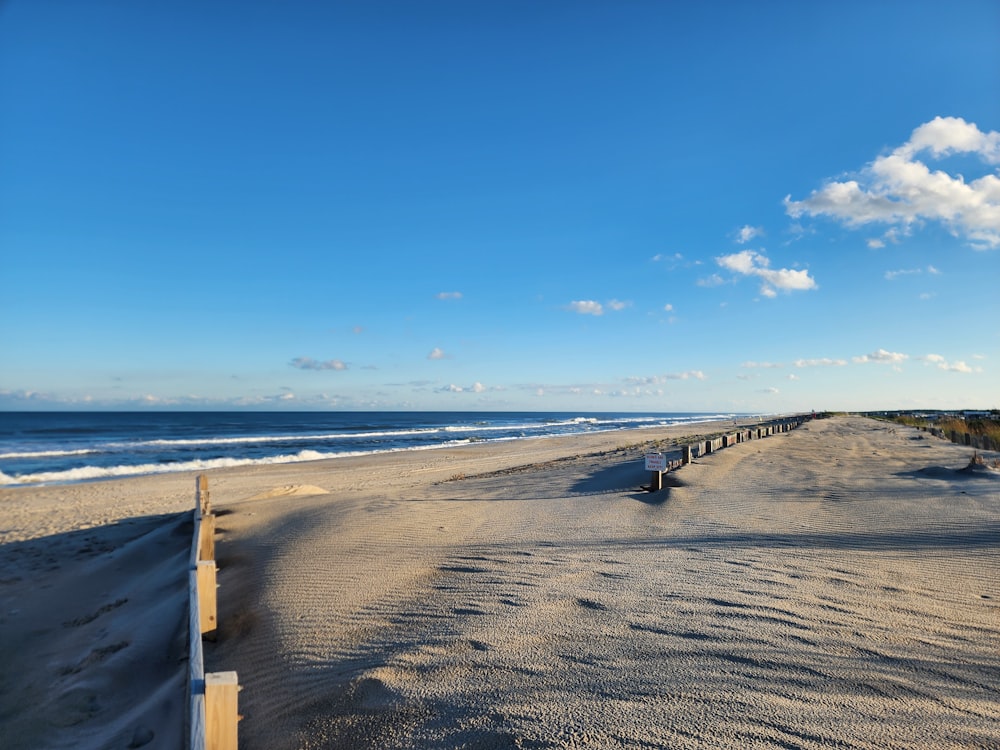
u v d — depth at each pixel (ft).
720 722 10.49
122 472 87.40
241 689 14.75
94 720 16.25
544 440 169.07
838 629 15.31
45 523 45.96
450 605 18.34
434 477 73.31
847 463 60.44
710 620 16.02
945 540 26.21
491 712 11.30
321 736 11.67
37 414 608.19
